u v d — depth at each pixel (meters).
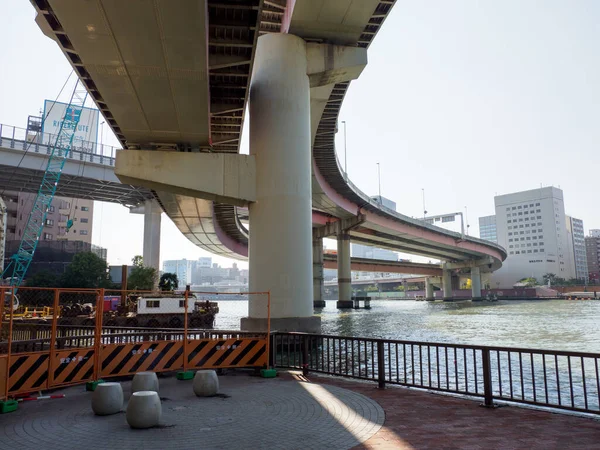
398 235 99.12
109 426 8.19
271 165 25.98
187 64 19.48
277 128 26.39
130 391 11.32
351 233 96.81
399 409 9.23
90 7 15.73
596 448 6.82
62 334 19.84
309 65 28.91
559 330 43.28
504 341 34.38
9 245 92.88
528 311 81.75
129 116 24.75
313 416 8.70
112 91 21.91
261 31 31.72
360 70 30.12
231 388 11.46
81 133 81.06
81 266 67.06
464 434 7.55
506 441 7.16
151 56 18.88
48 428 8.08
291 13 27.28
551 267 197.75
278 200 25.61
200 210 52.75
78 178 72.62
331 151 52.53
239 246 93.56
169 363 12.79
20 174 70.44
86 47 18.23
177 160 25.84
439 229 106.38
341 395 10.54
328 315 73.19
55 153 68.88
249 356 13.59
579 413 10.49
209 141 28.52
